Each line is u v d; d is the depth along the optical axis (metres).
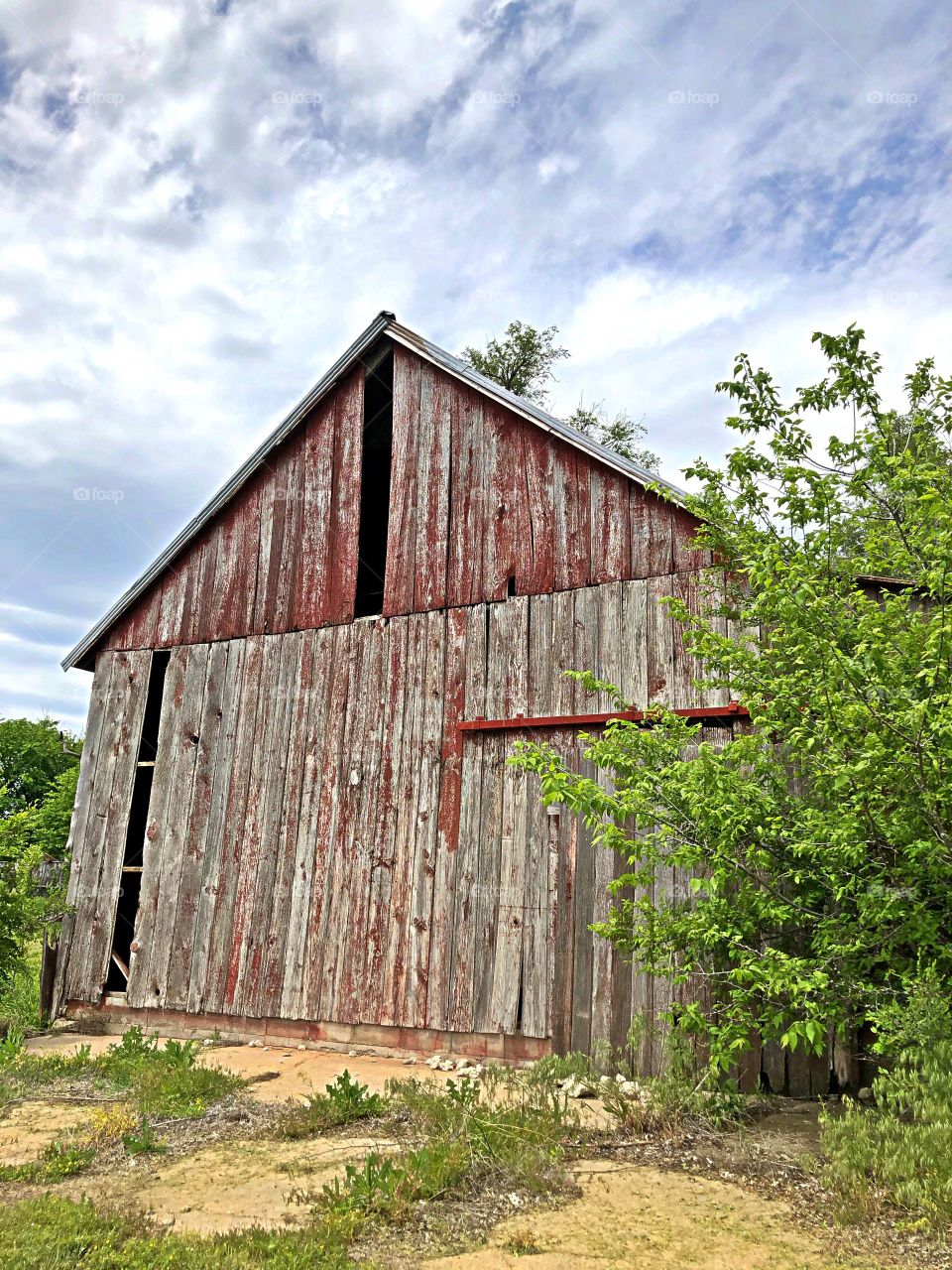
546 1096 6.40
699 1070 6.72
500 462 9.71
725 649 6.19
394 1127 5.86
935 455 6.23
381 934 9.03
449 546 9.80
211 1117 6.30
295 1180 5.02
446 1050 8.37
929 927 5.02
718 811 5.46
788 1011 5.96
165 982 10.17
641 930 6.18
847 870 5.40
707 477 6.77
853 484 6.02
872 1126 5.02
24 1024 10.48
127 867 11.06
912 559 5.61
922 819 4.96
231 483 11.34
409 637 9.77
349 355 10.79
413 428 10.43
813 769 5.69
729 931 5.57
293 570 10.84
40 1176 5.07
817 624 5.48
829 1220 4.32
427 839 9.03
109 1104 6.73
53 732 51.50
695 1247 4.07
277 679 10.53
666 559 8.46
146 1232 4.21
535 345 27.84
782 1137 5.61
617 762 6.15
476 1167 5.01
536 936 8.16
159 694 12.47
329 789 9.80
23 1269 3.71
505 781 8.75
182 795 10.72
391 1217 4.40
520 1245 4.10
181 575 11.66
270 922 9.74
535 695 8.83
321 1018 9.13
